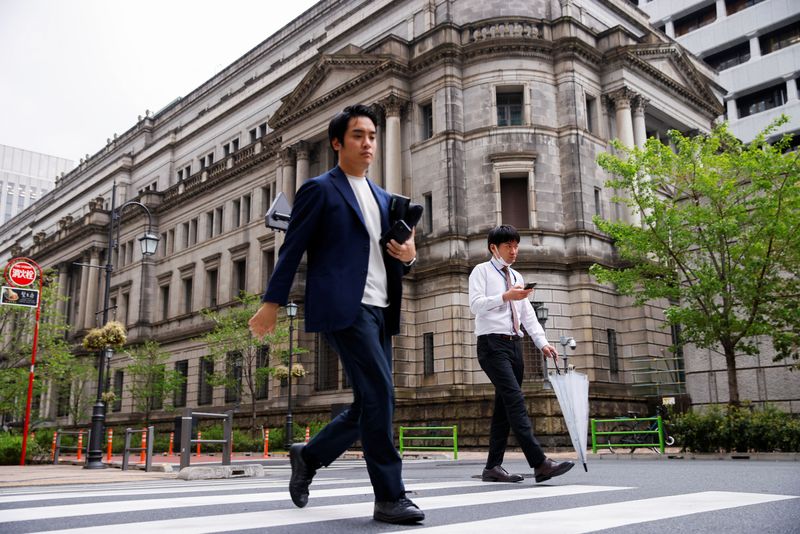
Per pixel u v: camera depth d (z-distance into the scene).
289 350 27.56
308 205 3.33
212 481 8.42
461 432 24.19
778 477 6.33
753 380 18.56
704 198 20.78
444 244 26.69
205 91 49.28
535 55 27.83
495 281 6.10
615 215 28.42
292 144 33.97
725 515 3.22
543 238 26.34
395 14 33.22
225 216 40.97
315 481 6.93
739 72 53.16
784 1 51.00
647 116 32.38
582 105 27.97
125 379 45.09
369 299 3.34
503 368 5.83
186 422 9.77
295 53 40.59
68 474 12.72
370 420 3.15
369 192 3.54
